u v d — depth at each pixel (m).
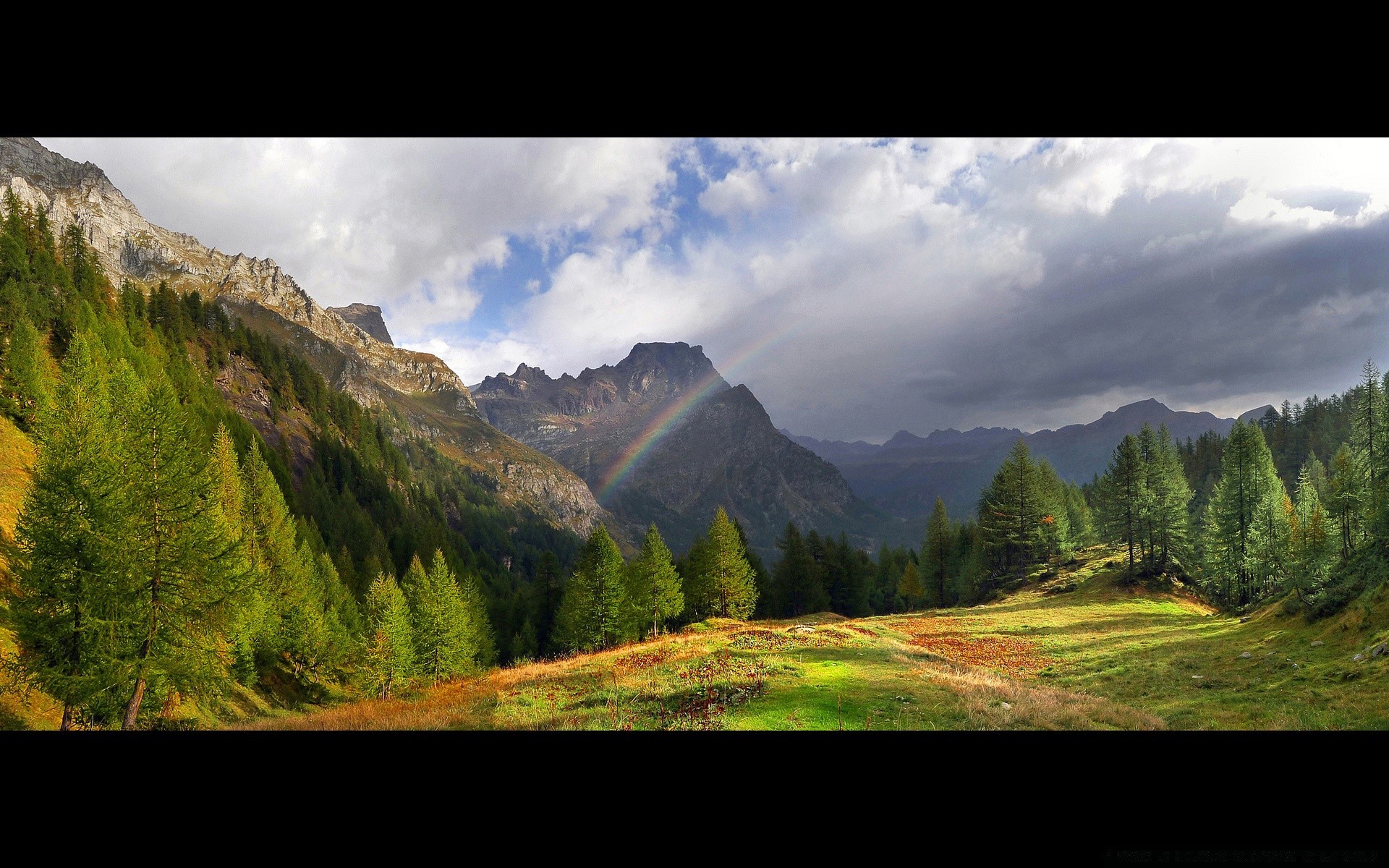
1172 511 63.00
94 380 40.06
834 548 85.12
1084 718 15.82
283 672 47.31
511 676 30.66
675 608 56.41
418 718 19.09
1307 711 16.78
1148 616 49.59
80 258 97.25
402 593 56.62
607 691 21.81
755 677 21.95
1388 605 24.28
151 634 22.22
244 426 100.56
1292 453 111.19
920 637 44.69
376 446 185.88
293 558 50.75
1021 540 73.75
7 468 35.94
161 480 22.88
